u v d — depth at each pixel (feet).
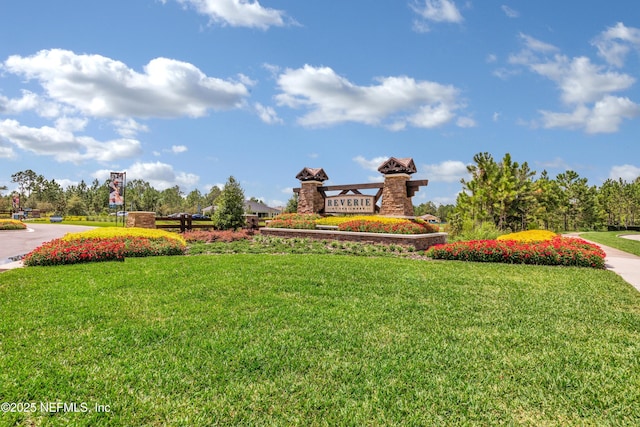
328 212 64.13
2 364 11.82
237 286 22.17
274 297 19.97
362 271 27.22
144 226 60.90
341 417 9.50
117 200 80.69
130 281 23.16
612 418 9.60
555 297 21.11
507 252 33.47
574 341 14.62
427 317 17.28
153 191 245.04
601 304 19.84
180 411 9.64
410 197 57.62
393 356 12.96
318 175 66.08
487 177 86.69
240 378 11.32
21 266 29.91
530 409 10.02
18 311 17.07
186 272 26.08
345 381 11.28
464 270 28.86
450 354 13.21
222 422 9.26
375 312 17.80
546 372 11.95
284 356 12.76
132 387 10.75
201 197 268.82
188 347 13.38
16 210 200.34
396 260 33.27
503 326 16.20
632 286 24.56
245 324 15.81
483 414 9.75
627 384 11.25
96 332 14.65
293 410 9.77
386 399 10.33
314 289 21.88
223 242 48.73
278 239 48.85
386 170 57.31
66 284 22.33
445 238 54.80
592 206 155.43
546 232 51.11
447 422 9.41
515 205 89.10
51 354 12.69
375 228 48.08
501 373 11.89
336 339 14.37
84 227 106.01
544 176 142.51
